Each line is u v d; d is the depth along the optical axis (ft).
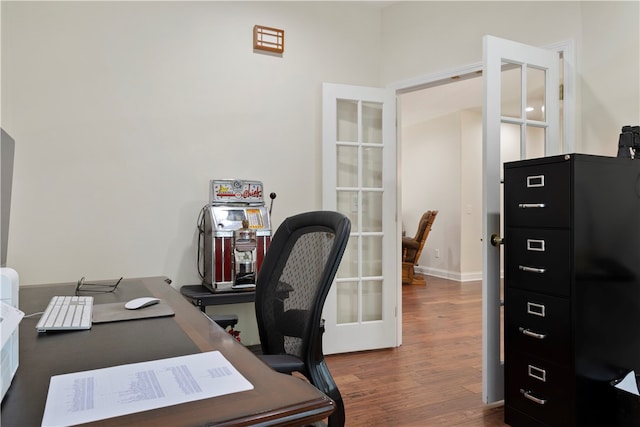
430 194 23.53
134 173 9.07
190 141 9.60
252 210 9.12
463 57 9.95
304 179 10.87
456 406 7.66
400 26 11.43
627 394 5.86
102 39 8.80
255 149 10.30
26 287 6.05
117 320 3.98
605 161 6.15
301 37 10.90
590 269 6.00
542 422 6.33
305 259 4.27
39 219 8.26
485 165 7.37
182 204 9.50
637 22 7.09
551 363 6.19
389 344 11.07
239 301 8.55
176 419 1.96
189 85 9.61
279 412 2.05
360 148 11.07
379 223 11.41
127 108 9.00
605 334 6.13
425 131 23.85
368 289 11.31
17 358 2.62
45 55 8.32
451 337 11.96
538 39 8.57
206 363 2.73
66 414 2.00
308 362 3.63
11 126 8.05
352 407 7.61
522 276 6.63
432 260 23.47
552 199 6.15
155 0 9.29
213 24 9.87
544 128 8.05
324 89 10.65
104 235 8.78
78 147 8.57
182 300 5.03
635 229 6.45
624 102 7.28
